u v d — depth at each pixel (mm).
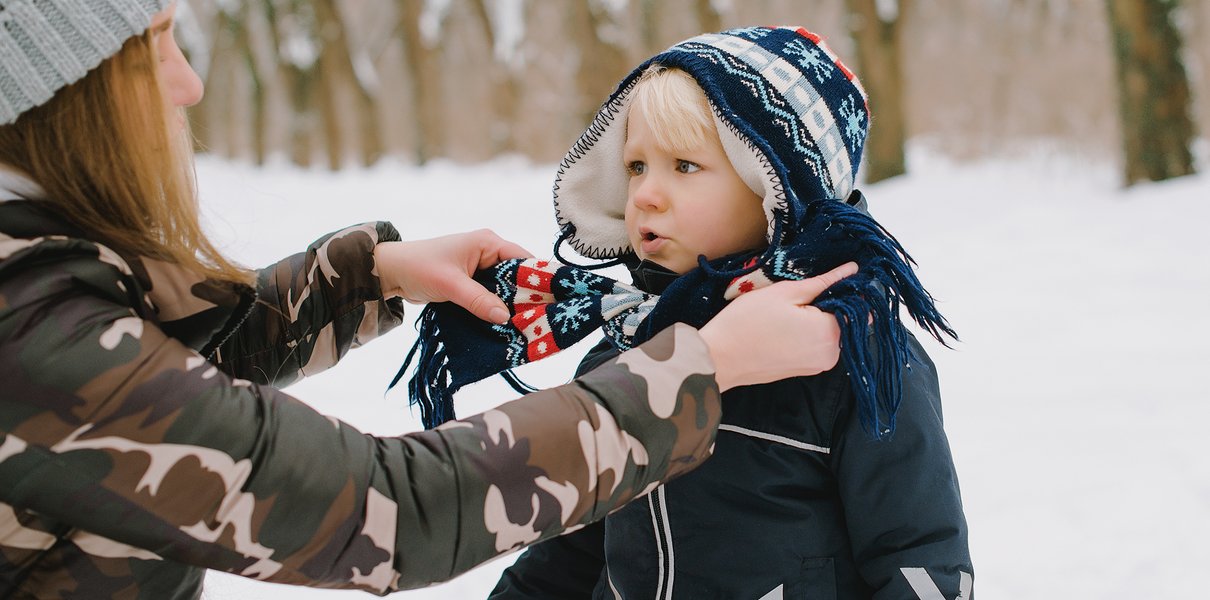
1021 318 5285
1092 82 14891
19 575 886
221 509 845
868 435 1180
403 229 9398
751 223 1287
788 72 1243
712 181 1258
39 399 811
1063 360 4410
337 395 3926
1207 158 11938
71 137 892
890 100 12820
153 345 861
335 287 1361
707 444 993
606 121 1370
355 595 2369
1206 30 14336
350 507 868
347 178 15070
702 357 994
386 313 1421
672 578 1280
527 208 10977
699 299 1208
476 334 1376
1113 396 3863
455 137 20438
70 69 853
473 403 3662
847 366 1054
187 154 1047
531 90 19203
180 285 972
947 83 16609
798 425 1246
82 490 826
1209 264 6387
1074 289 5996
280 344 1335
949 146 16203
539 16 19188
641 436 951
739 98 1215
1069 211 9219
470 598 2408
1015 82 15680
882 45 12828
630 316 1294
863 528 1240
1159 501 2867
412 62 19094
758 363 1037
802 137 1232
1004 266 6957
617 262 1456
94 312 849
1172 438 3365
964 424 3635
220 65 19266
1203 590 2371
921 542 1223
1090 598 2373
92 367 822
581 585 1496
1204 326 4898
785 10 17234
